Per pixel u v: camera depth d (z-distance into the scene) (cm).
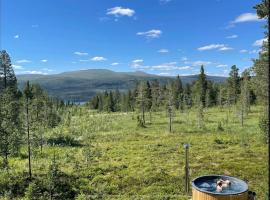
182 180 3300
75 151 5012
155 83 12212
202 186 2039
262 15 2967
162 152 4759
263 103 3712
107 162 4153
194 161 4153
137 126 8119
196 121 8431
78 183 3231
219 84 14688
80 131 7544
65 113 11488
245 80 9544
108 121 9575
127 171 3647
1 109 4028
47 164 3981
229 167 3766
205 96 12344
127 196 2912
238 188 1981
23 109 3544
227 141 5522
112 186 3142
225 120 8406
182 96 12675
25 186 3111
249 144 5225
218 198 1842
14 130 3869
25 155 4594
